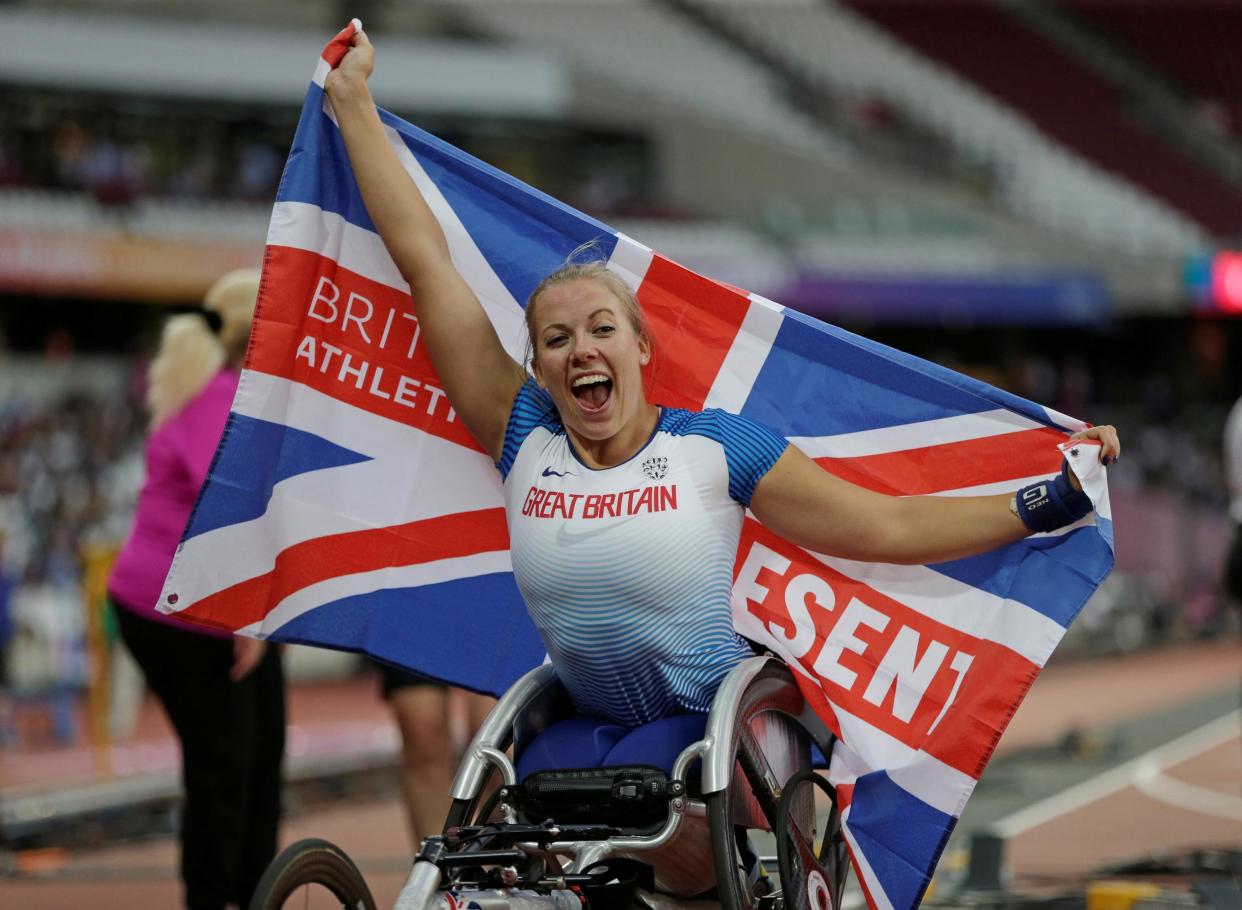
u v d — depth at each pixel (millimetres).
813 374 14273
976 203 115062
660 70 117188
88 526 65812
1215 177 128875
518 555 12391
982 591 13578
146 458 19094
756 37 125312
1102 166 126438
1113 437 12812
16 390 89688
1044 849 26094
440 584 14391
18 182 91938
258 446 14141
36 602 48562
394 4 113875
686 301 14469
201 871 18641
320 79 14352
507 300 14719
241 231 96688
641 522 12039
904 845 13352
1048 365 131500
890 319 127125
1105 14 138125
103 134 102375
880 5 132625
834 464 14258
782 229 112125
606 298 12102
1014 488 13836
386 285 14531
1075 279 113875
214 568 14008
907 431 14039
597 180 111688
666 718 12477
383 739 44250
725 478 12320
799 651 13766
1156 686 65750
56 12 102625
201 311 19344
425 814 19375
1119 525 101375
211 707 18594
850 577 13859
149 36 100000
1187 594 101250
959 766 13352
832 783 13547
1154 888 19109
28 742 47250
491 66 107312
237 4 110000
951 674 13547
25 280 89000
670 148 115062
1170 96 135625
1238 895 18797
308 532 14297
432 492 14430
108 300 104188
